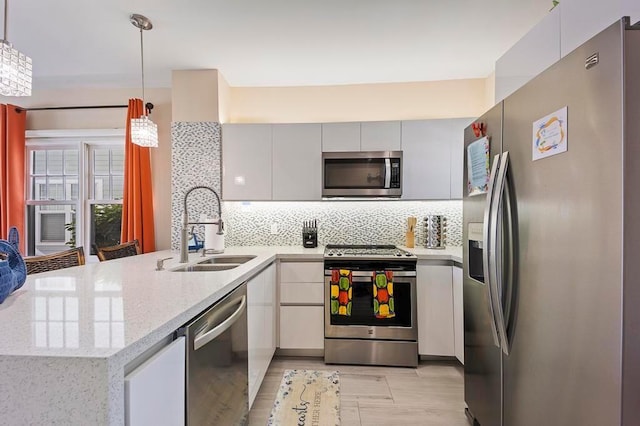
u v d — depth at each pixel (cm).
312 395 203
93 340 69
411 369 241
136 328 77
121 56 257
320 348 254
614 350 78
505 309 122
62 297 107
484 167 146
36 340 69
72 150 328
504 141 127
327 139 287
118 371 64
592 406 84
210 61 267
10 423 63
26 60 148
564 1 124
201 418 103
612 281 78
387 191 270
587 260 85
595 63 83
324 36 228
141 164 301
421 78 302
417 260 252
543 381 103
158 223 315
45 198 330
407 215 312
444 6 195
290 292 256
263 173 289
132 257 224
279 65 274
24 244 312
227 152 289
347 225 315
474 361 162
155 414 77
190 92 284
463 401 198
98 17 203
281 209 318
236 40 233
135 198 296
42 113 320
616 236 77
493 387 139
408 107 311
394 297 246
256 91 318
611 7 103
